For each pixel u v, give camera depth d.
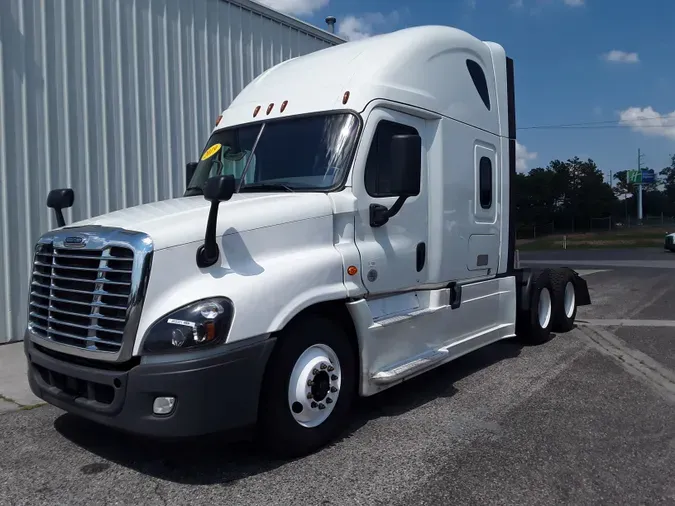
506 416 5.23
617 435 4.77
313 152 5.09
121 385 3.79
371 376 4.91
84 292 4.05
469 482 3.94
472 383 6.29
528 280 7.92
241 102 6.04
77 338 4.05
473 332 6.56
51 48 8.34
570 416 5.22
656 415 5.25
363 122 5.02
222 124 5.98
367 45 5.79
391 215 5.18
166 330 3.73
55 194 5.04
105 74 8.98
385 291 5.17
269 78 6.15
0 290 7.93
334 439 4.68
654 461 4.29
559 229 69.44
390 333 5.12
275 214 4.39
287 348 4.21
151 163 9.63
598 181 71.25
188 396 3.71
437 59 6.02
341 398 4.65
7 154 7.93
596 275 18.02
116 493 3.83
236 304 3.87
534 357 7.46
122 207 9.23
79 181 8.70
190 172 6.36
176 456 4.40
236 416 3.87
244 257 4.18
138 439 4.73
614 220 71.00
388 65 5.41
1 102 7.85
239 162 5.48
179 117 10.05
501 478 4.00
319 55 6.09
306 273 4.34
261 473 4.09
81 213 8.74
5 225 7.94
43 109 8.28
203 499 3.74
